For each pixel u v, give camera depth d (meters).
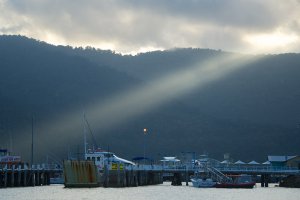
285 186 198.50
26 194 144.12
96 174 174.62
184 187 185.62
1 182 168.25
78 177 172.75
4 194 143.62
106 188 172.25
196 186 185.75
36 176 185.12
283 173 191.12
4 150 195.00
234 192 161.62
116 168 177.38
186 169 193.62
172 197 140.88
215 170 189.88
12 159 180.38
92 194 146.00
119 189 168.25
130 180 182.75
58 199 130.88
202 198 139.38
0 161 179.00
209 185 184.12
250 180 191.50
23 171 175.00
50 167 197.12
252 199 138.12
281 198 141.12
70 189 165.50
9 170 168.75
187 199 135.88
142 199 134.00
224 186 183.50
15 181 175.25
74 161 173.12
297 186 191.75
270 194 154.88
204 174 192.00
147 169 192.50
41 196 138.38
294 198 141.38
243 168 197.75
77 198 134.00
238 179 186.25
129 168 182.75
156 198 137.12
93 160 178.62
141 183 191.75
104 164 179.75
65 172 172.38
